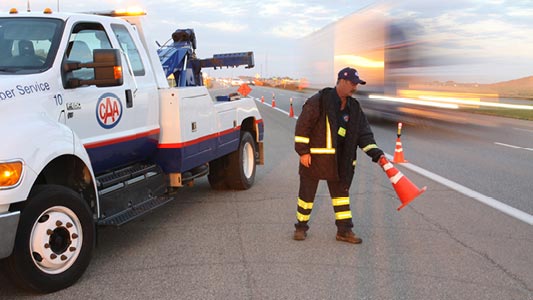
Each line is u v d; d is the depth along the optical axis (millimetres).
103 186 5160
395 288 4449
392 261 5121
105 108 5230
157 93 6176
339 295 4305
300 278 4680
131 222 6617
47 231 4250
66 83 4770
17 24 4977
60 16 5098
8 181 3896
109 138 5277
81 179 4879
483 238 5867
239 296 4285
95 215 4910
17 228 4008
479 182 8977
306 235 5965
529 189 8414
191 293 4348
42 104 4434
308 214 5793
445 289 4434
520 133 17594
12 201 3910
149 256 5293
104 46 5488
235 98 8719
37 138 4164
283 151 13312
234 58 9953
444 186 8656
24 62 4703
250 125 8977
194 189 8664
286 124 21156
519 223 6473
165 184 6273
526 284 4555
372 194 8156
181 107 6250
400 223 6492
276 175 9898
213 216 6867
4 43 4832
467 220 6609
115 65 4770
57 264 4340
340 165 5656
